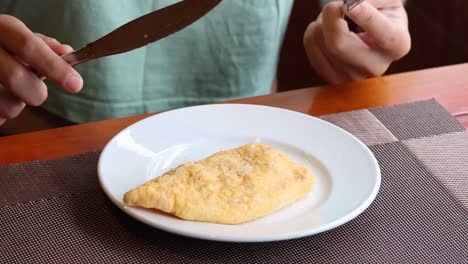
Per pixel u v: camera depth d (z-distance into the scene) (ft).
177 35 3.89
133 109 3.97
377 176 2.61
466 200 2.63
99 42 2.81
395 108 3.12
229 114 2.97
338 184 2.61
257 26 3.99
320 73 3.76
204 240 2.43
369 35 3.43
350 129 2.97
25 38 2.83
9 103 3.02
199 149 2.80
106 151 2.67
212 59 4.00
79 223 2.48
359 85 3.30
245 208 2.42
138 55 3.85
